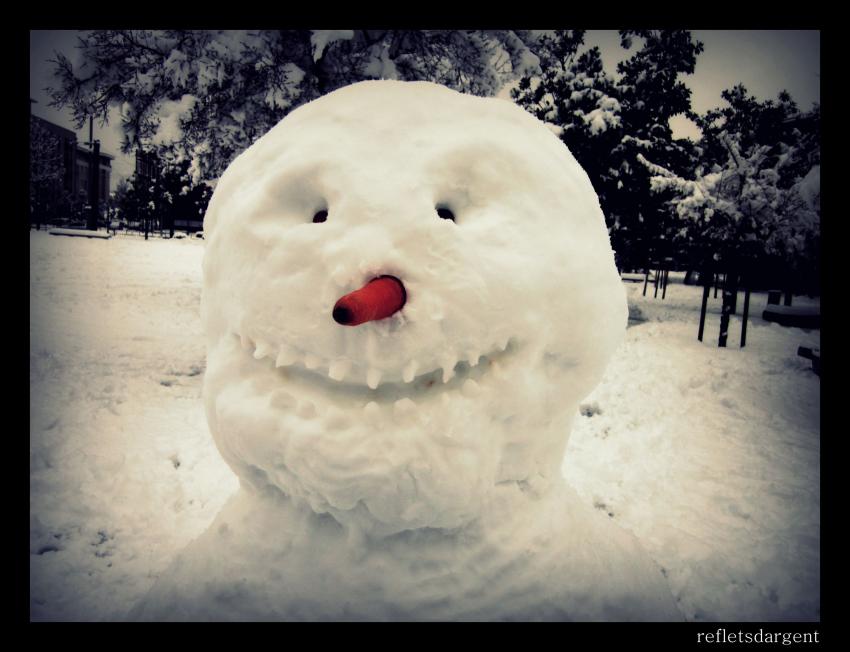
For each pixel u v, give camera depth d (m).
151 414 5.72
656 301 17.42
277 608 2.00
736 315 14.57
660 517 4.04
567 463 4.99
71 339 8.49
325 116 2.01
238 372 1.93
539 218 1.92
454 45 8.28
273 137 2.09
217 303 2.02
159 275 16.16
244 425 1.81
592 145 14.78
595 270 2.03
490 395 1.84
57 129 30.09
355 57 8.20
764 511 4.15
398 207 1.74
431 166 1.84
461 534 1.98
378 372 1.72
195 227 36.88
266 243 1.82
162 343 8.70
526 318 1.84
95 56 7.94
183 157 9.16
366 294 1.55
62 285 13.20
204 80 7.75
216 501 4.02
